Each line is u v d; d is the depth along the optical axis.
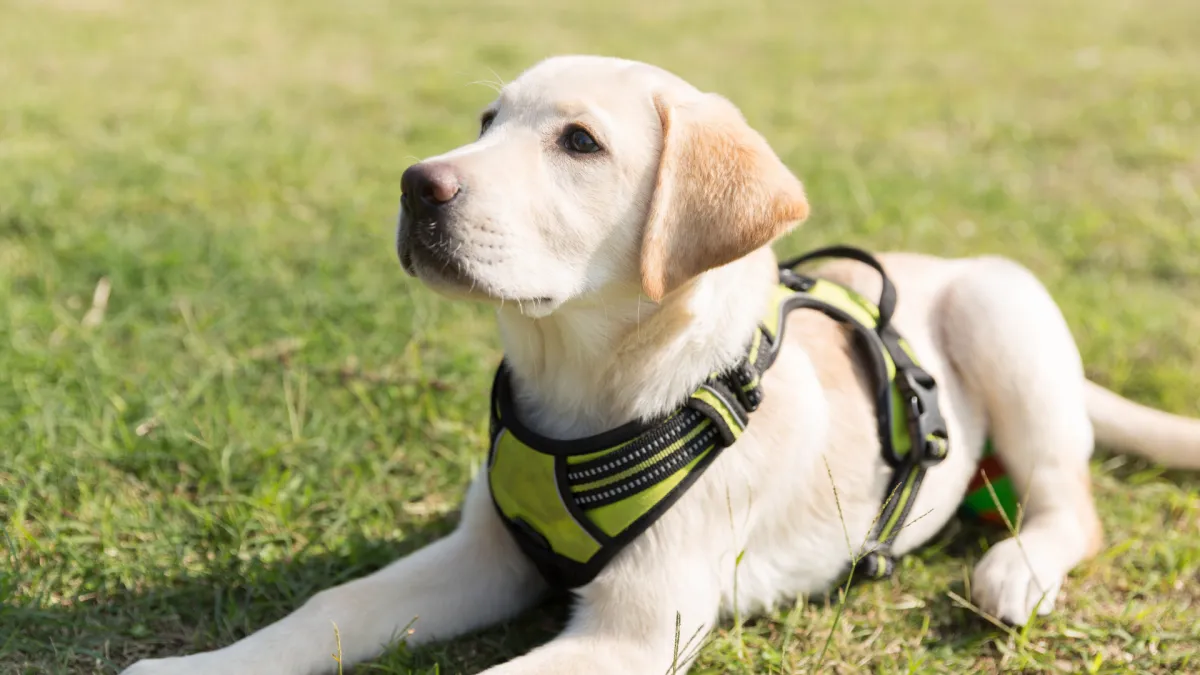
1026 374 3.09
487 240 2.23
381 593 2.55
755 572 2.66
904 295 3.18
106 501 2.95
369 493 3.17
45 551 2.74
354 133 6.96
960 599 2.74
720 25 11.68
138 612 2.60
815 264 4.82
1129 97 8.53
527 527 2.49
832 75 9.35
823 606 2.81
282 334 4.02
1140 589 2.91
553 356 2.48
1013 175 6.60
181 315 4.12
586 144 2.35
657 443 2.37
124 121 6.81
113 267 4.36
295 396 3.63
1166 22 12.17
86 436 3.22
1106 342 4.23
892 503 2.77
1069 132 7.47
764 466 2.52
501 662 2.56
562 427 2.51
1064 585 2.93
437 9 12.01
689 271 2.34
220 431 3.30
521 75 2.55
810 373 2.69
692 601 2.43
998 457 3.20
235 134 6.68
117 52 8.93
